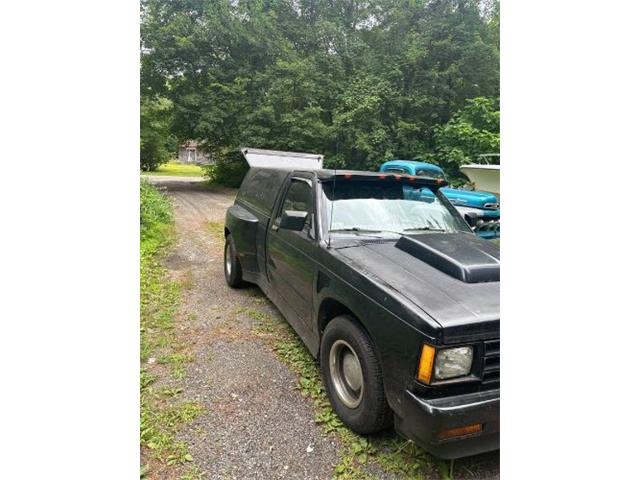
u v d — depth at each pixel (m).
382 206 3.37
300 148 19.23
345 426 2.62
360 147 18.23
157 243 7.62
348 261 2.66
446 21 19.47
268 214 4.42
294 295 3.50
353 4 22.11
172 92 19.59
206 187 20.45
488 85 19.94
